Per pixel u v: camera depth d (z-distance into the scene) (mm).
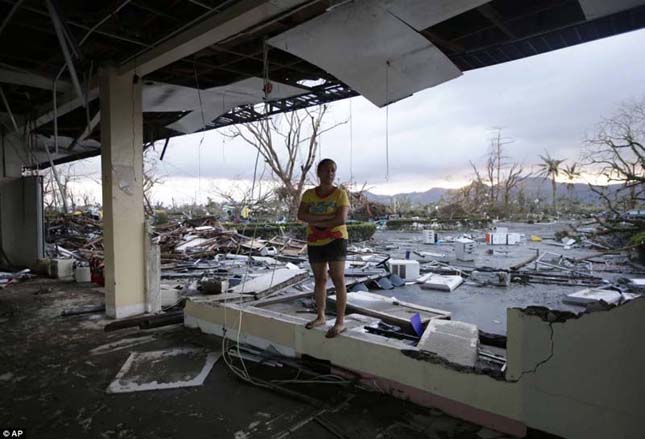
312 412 2375
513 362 2090
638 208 9438
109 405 2502
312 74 5188
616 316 1798
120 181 4551
